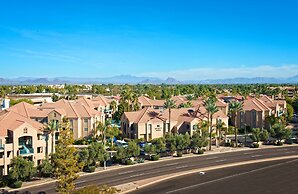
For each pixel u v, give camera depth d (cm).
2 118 7788
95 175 7681
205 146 10206
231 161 9112
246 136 12612
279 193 6538
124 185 6906
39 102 17000
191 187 6862
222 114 12962
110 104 16525
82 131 11656
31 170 6881
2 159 7150
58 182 5722
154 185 7006
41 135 7919
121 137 11938
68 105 11819
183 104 15212
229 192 6569
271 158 9462
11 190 6525
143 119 11769
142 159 9000
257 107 13962
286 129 11469
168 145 10088
